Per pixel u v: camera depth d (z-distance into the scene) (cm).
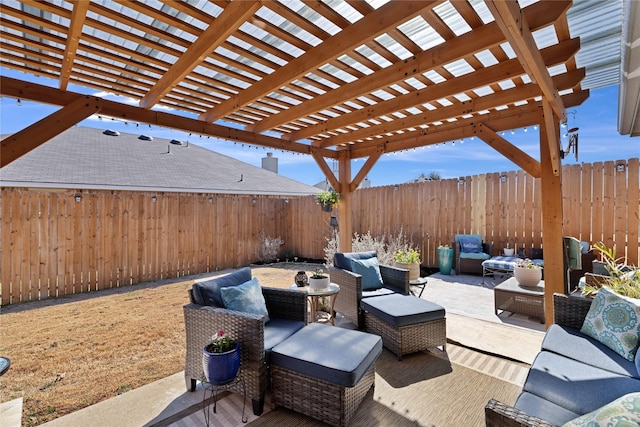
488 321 407
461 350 332
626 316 222
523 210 636
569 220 568
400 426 218
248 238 866
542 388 175
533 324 400
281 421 226
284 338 263
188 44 261
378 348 254
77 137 943
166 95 372
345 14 231
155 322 418
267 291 315
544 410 157
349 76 330
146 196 671
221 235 805
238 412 236
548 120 330
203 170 1029
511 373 285
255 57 284
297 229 957
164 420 225
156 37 254
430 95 354
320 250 907
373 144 616
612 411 103
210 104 407
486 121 455
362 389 241
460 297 518
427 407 238
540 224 617
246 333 236
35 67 309
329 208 669
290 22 237
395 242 758
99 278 604
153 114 405
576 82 312
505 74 298
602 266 414
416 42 266
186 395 256
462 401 245
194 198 752
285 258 946
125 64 298
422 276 674
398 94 380
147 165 905
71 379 281
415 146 548
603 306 242
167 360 315
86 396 255
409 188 777
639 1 184
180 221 726
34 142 319
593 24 240
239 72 321
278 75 305
